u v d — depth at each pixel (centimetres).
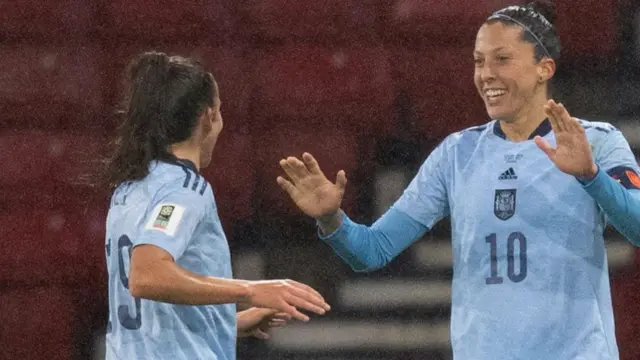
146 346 1089
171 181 1080
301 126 2294
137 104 1113
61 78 2306
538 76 1181
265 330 1257
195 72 1126
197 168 1132
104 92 2319
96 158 2200
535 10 1199
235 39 2394
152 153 1103
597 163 1159
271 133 2280
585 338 1135
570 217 1145
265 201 2228
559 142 1073
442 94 2348
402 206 1256
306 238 2197
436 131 2331
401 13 2406
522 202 1157
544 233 1148
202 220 1085
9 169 2172
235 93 2314
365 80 2333
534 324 1141
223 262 1121
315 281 2136
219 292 1027
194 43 2384
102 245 2117
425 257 2130
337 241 1219
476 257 1175
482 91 1193
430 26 2395
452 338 1198
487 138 1210
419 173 1264
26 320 2067
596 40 2447
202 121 1128
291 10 2411
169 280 1017
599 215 1157
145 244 1034
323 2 2416
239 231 2208
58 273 2102
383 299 2089
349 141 2278
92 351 2073
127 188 1105
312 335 2038
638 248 2103
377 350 2031
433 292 2084
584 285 1144
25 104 2277
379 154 2298
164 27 2386
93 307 2098
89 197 2152
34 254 2102
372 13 2419
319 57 2359
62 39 2348
